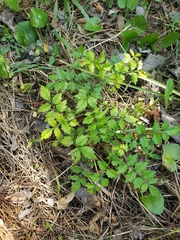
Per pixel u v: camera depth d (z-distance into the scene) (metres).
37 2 0.38
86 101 0.31
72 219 0.32
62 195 0.33
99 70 0.31
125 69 0.32
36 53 0.36
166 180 0.34
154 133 0.30
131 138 0.31
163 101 0.36
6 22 0.36
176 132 0.30
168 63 0.38
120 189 0.33
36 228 0.32
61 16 0.38
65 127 0.30
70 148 0.33
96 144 0.34
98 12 0.39
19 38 0.36
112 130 0.31
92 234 0.32
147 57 0.38
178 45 0.38
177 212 0.33
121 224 0.32
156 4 0.41
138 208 0.33
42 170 0.33
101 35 0.38
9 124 0.34
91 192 0.30
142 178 0.30
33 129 0.34
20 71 0.35
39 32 0.37
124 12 0.40
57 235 0.32
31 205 0.32
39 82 0.35
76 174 0.33
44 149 0.34
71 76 0.32
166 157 0.33
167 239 0.32
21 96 0.35
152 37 0.37
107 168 0.31
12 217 0.32
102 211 0.32
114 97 0.36
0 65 0.33
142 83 0.37
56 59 0.36
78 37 0.38
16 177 0.33
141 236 0.32
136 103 0.36
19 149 0.33
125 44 0.38
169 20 0.41
